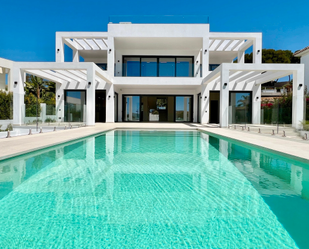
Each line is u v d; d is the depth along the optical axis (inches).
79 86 666.2
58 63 487.5
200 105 662.5
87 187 123.8
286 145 228.5
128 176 144.3
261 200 107.1
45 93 1208.8
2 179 135.5
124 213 93.0
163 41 644.1
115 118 692.1
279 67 468.8
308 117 328.2
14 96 440.8
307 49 705.6
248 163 179.3
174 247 70.0
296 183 130.6
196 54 714.2
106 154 215.0
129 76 639.8
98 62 807.1
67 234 77.1
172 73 637.3
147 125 543.5
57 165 170.7
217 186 126.2
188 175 147.2
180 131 437.1
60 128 457.7
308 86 718.5
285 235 77.4
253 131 393.7
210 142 295.0
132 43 663.1
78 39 681.0
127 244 71.6
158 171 156.4
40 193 114.2
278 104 395.9
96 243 72.1
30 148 203.3
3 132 315.9
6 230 79.2
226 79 459.5
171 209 97.3
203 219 88.7
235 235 77.1
